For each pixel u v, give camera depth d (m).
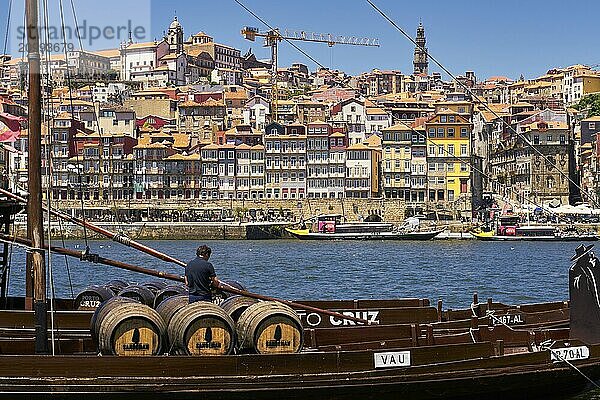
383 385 41.28
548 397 45.03
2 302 55.66
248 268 160.38
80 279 129.00
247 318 40.97
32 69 40.56
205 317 40.03
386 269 158.75
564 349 45.00
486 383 42.94
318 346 45.19
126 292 48.34
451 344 43.78
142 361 39.09
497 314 52.31
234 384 39.66
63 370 38.66
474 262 179.00
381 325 46.62
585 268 46.25
